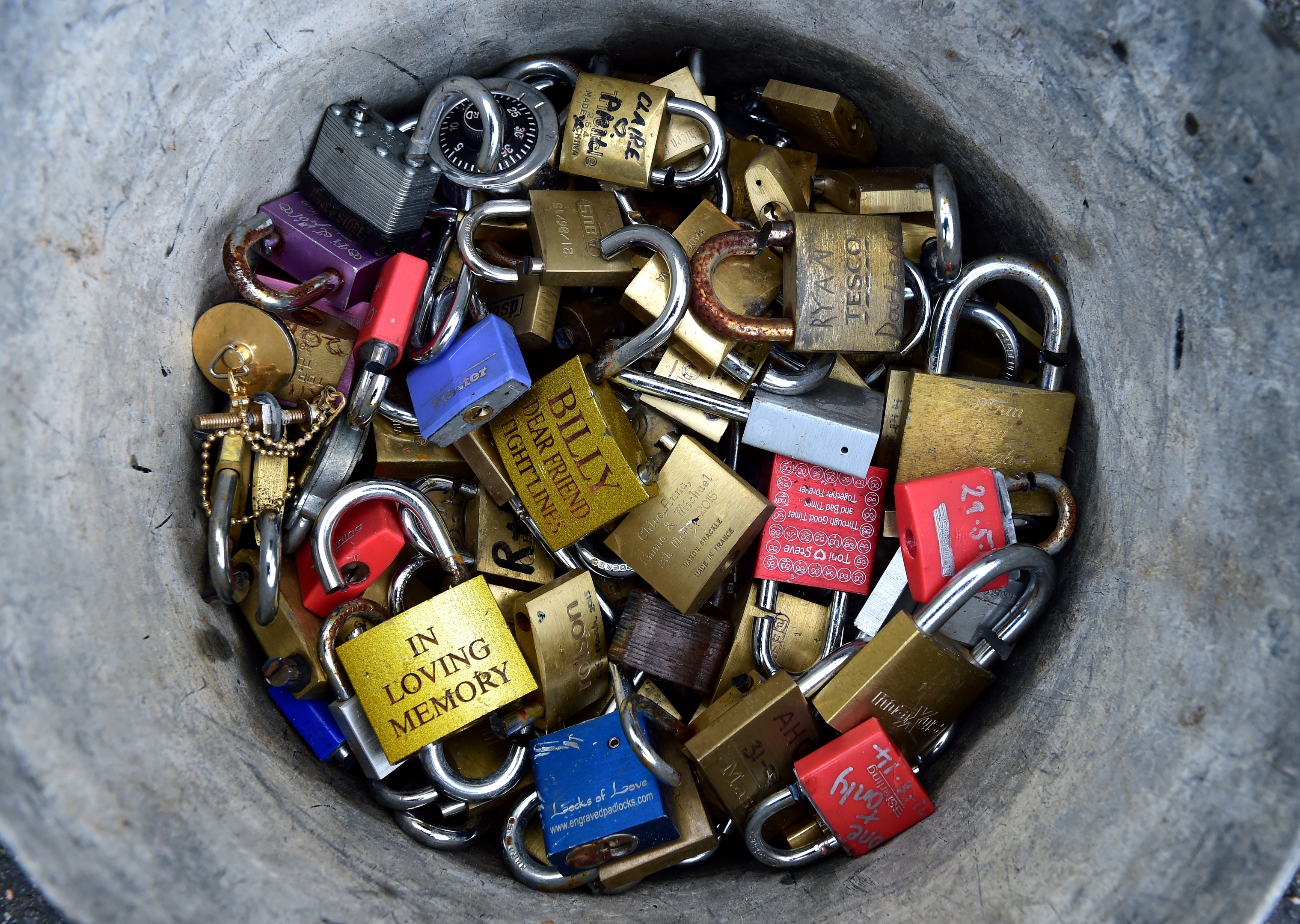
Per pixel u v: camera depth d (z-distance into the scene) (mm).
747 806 438
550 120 443
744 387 453
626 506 433
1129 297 410
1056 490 443
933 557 430
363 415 430
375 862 412
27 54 344
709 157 458
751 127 508
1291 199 358
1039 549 428
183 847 366
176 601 403
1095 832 388
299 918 376
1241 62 356
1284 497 367
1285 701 363
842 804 422
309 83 414
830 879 432
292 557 448
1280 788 361
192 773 378
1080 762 402
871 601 463
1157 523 404
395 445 455
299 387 437
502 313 458
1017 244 462
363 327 425
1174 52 366
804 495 462
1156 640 396
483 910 416
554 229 435
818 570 464
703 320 433
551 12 444
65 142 356
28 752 344
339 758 438
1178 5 360
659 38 472
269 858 383
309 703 434
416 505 437
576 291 473
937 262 448
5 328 348
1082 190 410
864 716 431
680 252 426
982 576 421
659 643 456
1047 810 402
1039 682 434
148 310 395
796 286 429
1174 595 395
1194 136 372
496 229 462
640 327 470
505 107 452
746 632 467
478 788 436
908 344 470
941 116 445
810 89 474
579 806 424
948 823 426
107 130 365
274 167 429
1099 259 417
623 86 450
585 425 434
